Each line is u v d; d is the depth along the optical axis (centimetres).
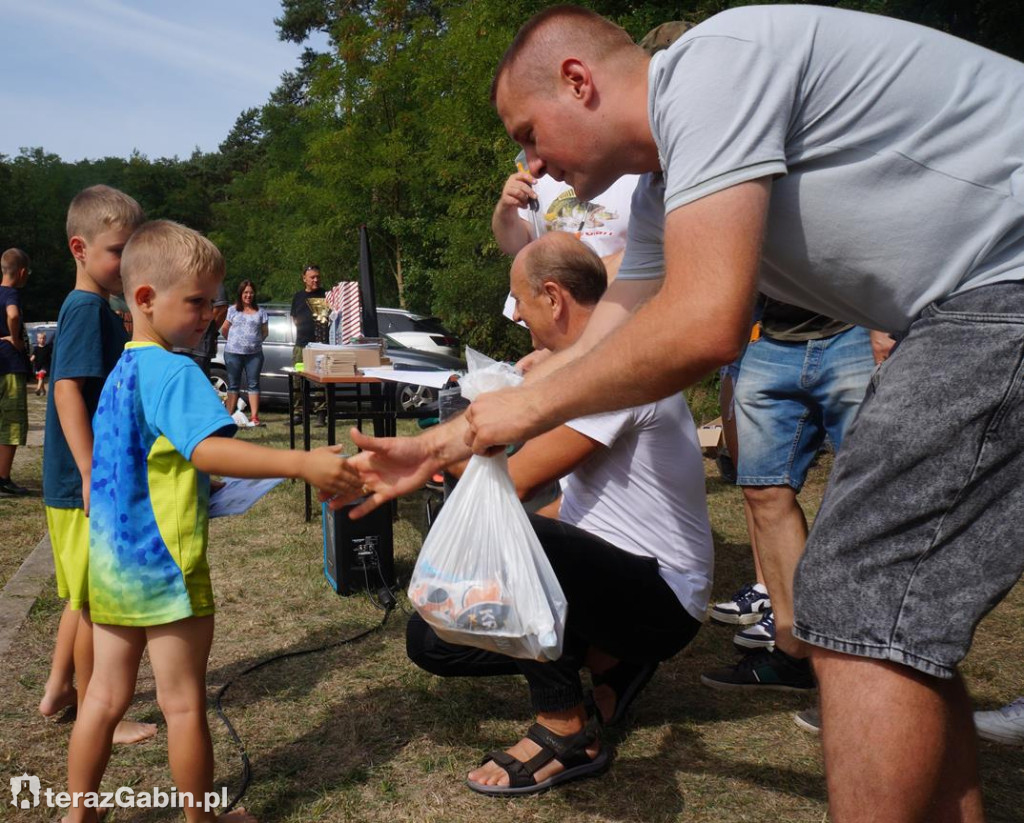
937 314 138
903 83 137
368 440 185
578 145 158
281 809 223
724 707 284
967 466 132
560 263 237
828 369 282
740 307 131
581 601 227
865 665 135
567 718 233
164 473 202
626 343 140
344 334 538
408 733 263
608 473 242
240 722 270
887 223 137
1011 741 254
